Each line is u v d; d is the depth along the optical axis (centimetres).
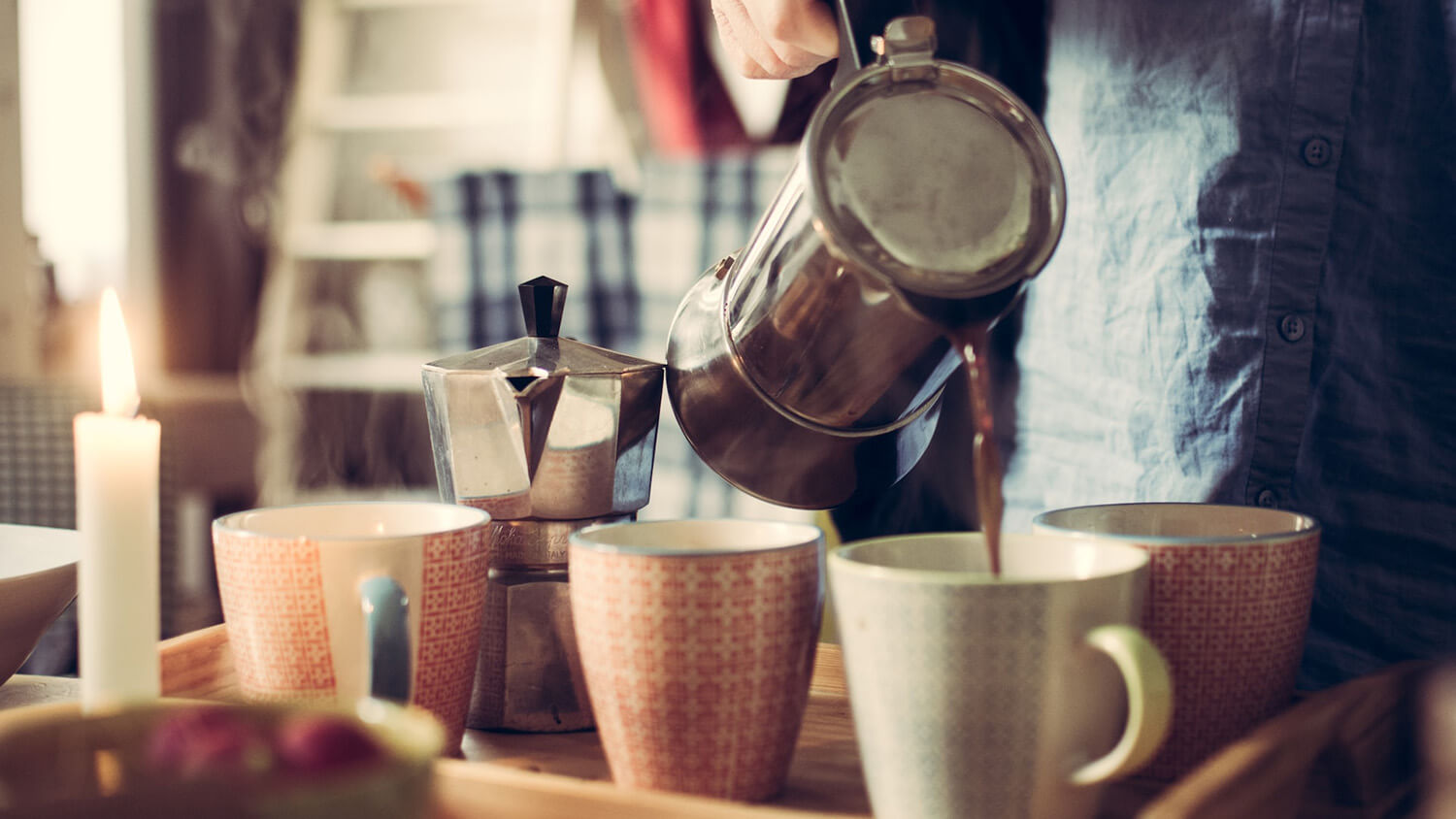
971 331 47
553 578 58
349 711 36
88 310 263
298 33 264
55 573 55
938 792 43
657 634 46
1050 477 88
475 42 265
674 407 60
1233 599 48
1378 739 48
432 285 188
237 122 264
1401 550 75
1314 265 76
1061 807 43
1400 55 73
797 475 59
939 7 88
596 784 44
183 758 33
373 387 260
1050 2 87
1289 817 43
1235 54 77
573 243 182
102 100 263
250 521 55
